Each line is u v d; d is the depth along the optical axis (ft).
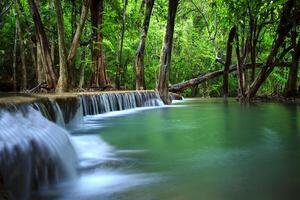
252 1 64.59
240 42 86.33
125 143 25.14
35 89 49.57
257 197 13.93
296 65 69.82
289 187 15.11
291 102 66.49
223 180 16.19
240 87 73.61
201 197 13.99
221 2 71.20
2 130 15.85
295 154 21.31
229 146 23.93
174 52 110.63
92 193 14.65
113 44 78.33
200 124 35.73
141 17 74.69
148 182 15.93
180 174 17.20
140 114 46.14
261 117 41.63
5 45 77.41
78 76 85.66
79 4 67.05
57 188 15.49
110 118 41.29
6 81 66.64
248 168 18.22
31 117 20.75
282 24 66.44
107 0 70.59
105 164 19.10
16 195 14.10
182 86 89.97
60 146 18.58
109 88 63.62
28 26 61.72
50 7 64.44
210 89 113.60
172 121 38.42
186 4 99.04
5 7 72.95
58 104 29.60
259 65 81.97
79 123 35.65
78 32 48.73
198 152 22.09
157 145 24.34
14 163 14.51
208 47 104.27
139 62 66.59
